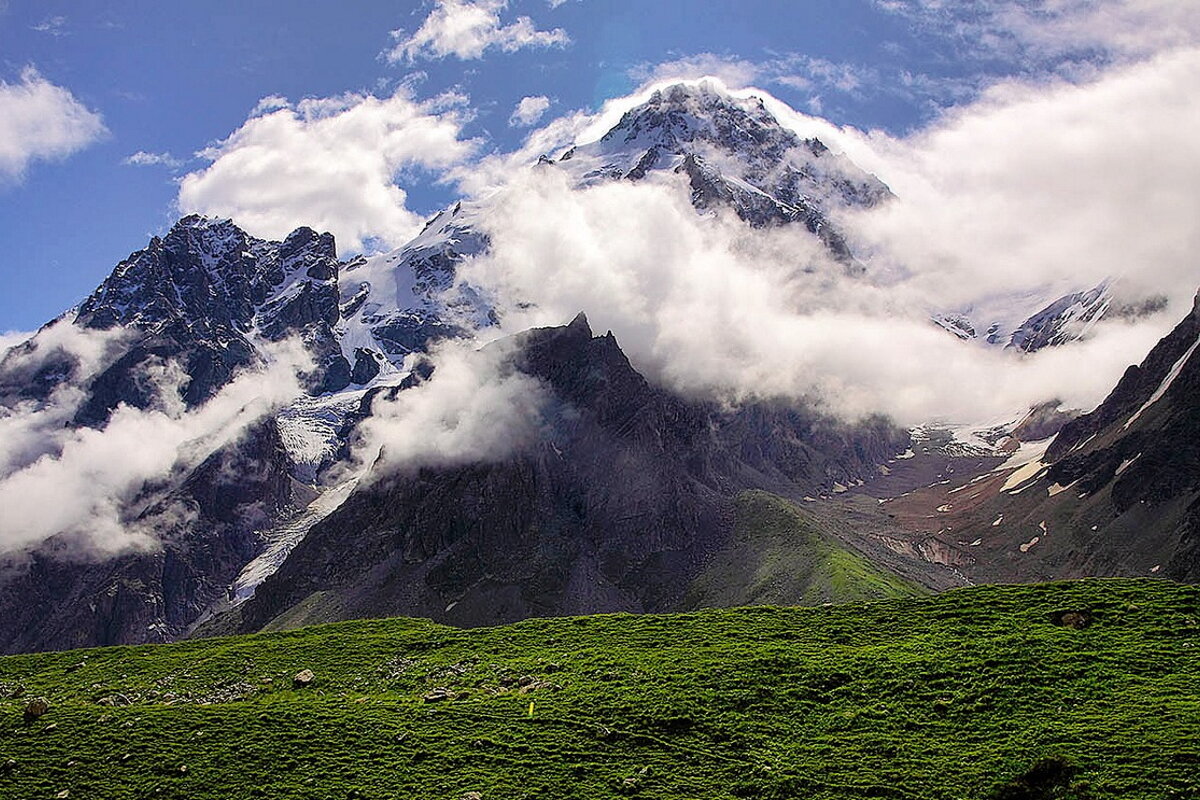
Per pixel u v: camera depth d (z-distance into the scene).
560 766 116.88
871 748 118.12
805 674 137.38
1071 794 105.44
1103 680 128.75
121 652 199.50
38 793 114.38
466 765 117.81
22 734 129.25
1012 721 121.06
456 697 143.62
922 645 145.00
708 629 166.38
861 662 139.50
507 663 159.50
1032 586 163.50
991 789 107.81
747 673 139.50
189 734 127.56
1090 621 147.75
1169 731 113.88
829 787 110.25
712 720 127.06
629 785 111.75
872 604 167.25
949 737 119.56
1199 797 102.25
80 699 164.62
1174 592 153.75
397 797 111.00
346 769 117.56
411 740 124.31
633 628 171.62
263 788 113.75
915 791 108.56
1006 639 142.50
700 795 110.00
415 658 170.62
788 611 171.25
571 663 154.12
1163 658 133.50
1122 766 108.31
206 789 114.19
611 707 131.62
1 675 191.25
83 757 122.06
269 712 135.38
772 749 119.25
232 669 176.25
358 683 160.12
